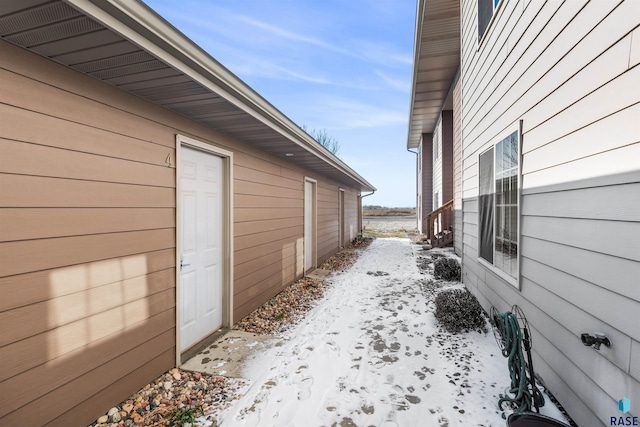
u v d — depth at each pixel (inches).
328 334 130.0
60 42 60.1
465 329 129.1
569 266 73.2
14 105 60.2
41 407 64.1
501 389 88.8
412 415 78.7
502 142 118.4
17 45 60.7
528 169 94.3
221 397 87.5
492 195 133.0
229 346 118.5
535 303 91.1
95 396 75.5
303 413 80.2
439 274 223.1
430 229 392.2
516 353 81.5
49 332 65.8
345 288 205.3
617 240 57.5
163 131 98.3
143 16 59.1
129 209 85.6
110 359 79.5
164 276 98.2
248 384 93.8
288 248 207.3
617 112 57.5
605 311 60.8
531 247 93.0
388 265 284.0
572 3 71.1
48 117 66.0
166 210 99.1
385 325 138.7
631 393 54.2
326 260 311.1
